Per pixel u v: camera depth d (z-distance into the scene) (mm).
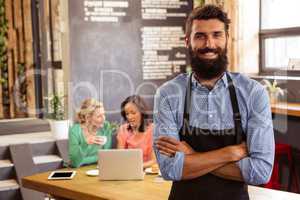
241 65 5484
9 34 7211
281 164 4863
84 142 4168
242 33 5496
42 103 7098
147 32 5531
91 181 3379
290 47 5395
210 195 1978
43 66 6891
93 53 5461
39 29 6977
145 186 3191
